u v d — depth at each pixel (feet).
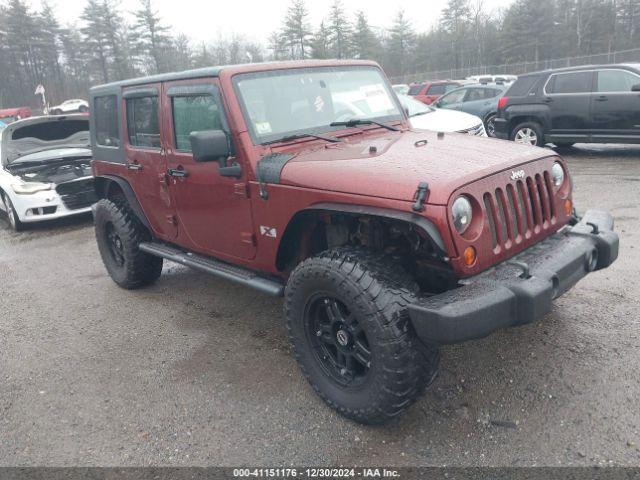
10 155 29.99
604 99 32.94
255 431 10.36
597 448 9.07
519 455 9.11
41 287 19.56
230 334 14.40
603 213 12.01
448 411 10.37
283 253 11.74
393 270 9.60
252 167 11.55
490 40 189.57
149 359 13.43
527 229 10.14
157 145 14.62
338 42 186.60
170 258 15.16
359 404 9.87
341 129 13.00
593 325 12.84
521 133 36.81
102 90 16.93
